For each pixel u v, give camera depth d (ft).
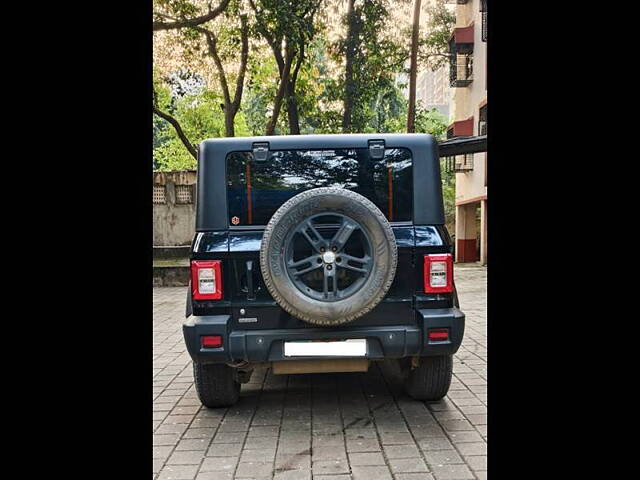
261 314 13.53
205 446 12.42
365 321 13.62
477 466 11.07
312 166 14.38
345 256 12.71
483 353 21.08
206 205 13.99
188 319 13.69
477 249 84.74
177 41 54.60
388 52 59.26
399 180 14.34
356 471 10.96
